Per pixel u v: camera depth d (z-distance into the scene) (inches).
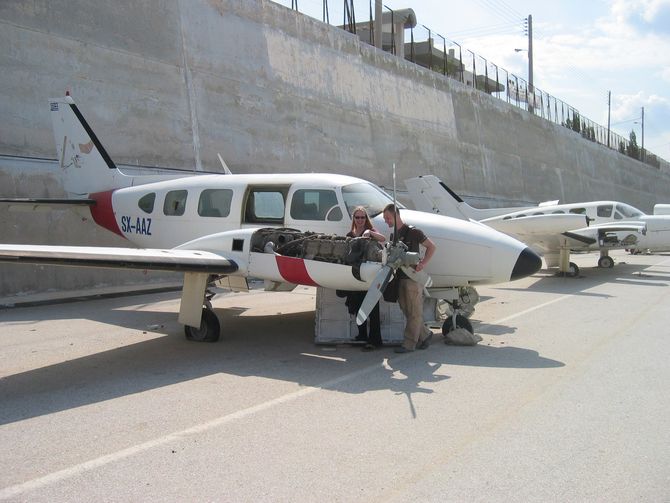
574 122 2018.9
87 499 123.0
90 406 188.4
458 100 1240.8
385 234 283.7
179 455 146.7
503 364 238.4
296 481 131.1
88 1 548.7
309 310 397.1
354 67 931.3
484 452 146.4
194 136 641.0
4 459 145.4
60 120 438.6
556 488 126.1
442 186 604.1
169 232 359.6
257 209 323.3
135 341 293.9
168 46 625.0
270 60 760.3
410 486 128.1
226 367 239.0
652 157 2920.8
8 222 473.7
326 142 841.5
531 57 1873.8
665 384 204.8
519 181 1469.0
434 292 290.8
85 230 524.1
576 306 402.0
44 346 282.2
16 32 491.2
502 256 277.0
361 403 188.7
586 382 208.8
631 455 143.4
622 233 628.1
